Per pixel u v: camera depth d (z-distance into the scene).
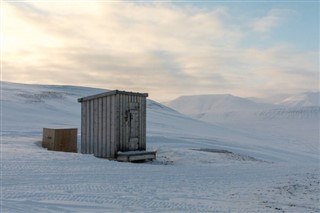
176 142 35.03
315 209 10.03
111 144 21.64
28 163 16.30
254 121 150.12
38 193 10.75
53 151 21.64
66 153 20.66
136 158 21.20
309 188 13.35
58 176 13.78
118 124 21.62
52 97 81.88
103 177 14.14
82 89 132.00
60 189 11.52
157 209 9.55
